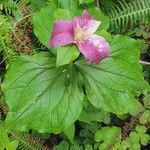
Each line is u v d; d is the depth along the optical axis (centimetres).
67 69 32
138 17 39
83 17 29
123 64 32
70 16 30
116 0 40
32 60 31
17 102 30
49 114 30
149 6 39
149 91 37
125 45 32
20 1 37
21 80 31
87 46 28
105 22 33
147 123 37
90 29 28
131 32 40
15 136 35
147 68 40
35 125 30
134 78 31
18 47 36
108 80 31
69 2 33
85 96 34
